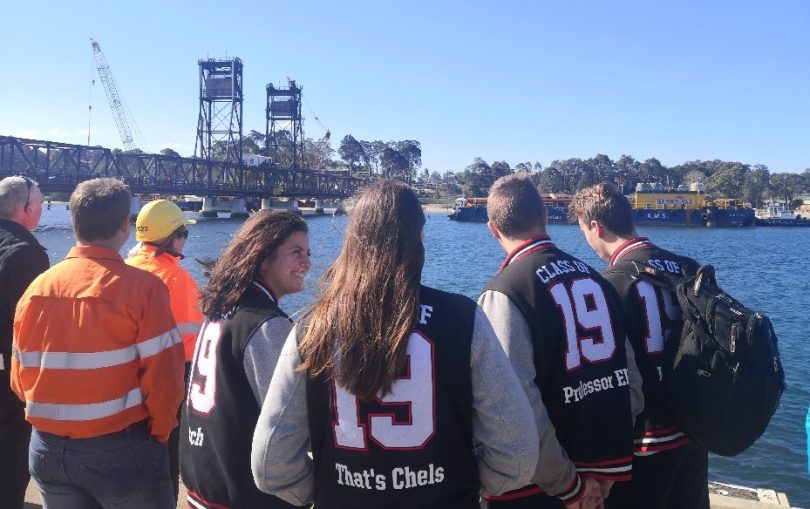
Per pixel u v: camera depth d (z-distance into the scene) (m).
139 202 70.94
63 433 2.58
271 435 1.90
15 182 3.41
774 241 67.62
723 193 136.12
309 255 2.64
